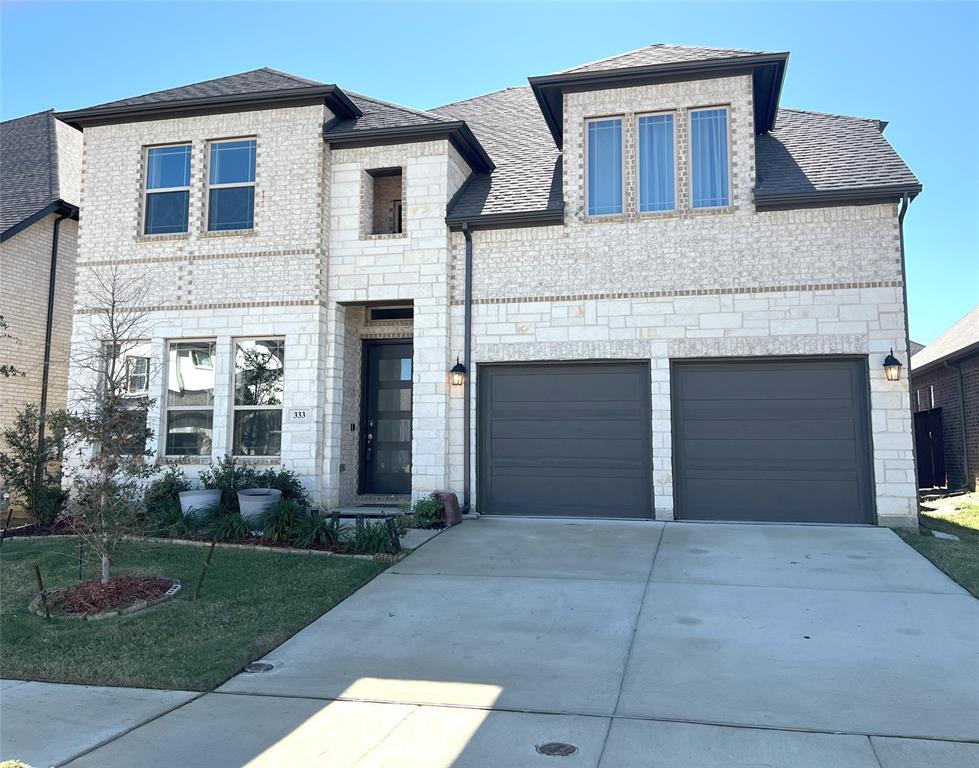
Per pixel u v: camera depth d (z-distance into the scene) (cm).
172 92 1359
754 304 1133
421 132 1234
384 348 1394
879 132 1270
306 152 1258
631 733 455
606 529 1083
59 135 1716
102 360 1020
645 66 1182
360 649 626
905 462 1070
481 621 688
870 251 1103
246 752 441
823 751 427
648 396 1175
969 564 848
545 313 1206
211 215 1302
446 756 430
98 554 804
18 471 1190
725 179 1178
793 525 1099
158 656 603
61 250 1515
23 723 486
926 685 521
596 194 1228
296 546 970
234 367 1266
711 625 659
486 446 1227
